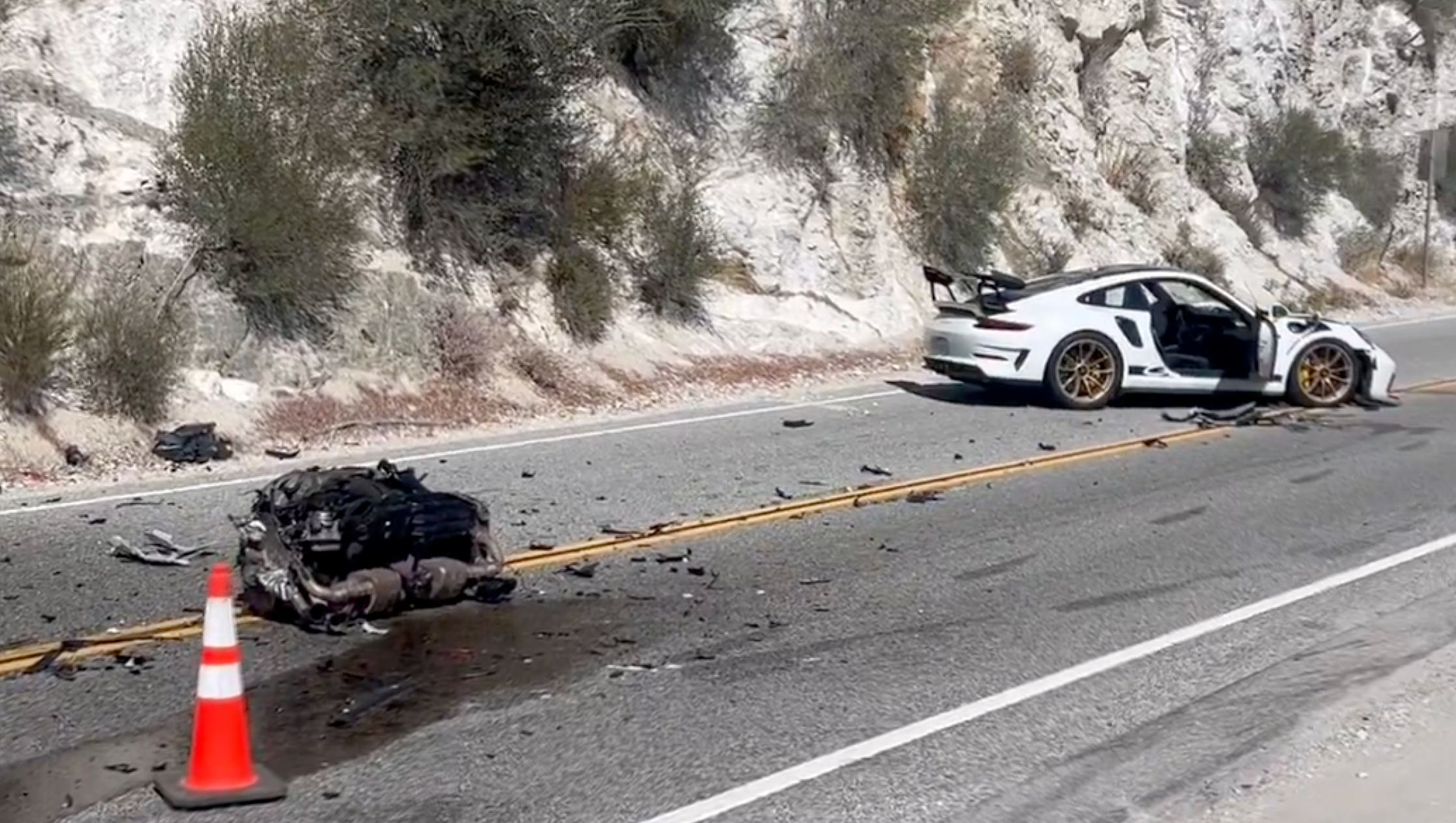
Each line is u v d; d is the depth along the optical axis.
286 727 6.59
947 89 23.91
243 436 13.17
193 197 14.19
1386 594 9.12
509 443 13.65
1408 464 13.47
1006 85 25.44
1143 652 7.92
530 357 16.05
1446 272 37.59
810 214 20.77
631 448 13.48
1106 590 9.16
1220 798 5.98
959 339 16.45
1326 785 6.11
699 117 20.50
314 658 7.48
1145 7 29.66
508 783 6.03
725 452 13.36
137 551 9.24
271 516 8.09
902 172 22.69
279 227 14.23
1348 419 15.91
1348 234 34.81
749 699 7.08
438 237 16.39
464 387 15.30
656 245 18.56
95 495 11.12
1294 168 33.75
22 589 8.50
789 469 12.62
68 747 6.28
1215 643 8.10
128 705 6.78
